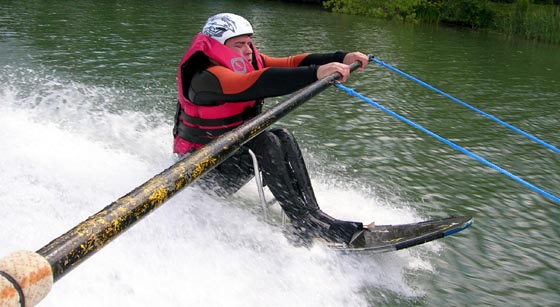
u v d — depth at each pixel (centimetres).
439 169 473
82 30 1002
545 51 1358
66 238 123
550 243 358
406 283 292
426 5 1853
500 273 316
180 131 334
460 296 288
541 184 461
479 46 1344
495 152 535
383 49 1134
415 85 799
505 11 1870
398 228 297
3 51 774
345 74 277
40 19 1077
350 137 538
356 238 294
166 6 1501
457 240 349
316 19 1587
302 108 623
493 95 791
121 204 139
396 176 448
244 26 319
